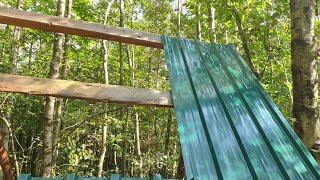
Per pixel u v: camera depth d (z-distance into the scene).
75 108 13.55
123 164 13.42
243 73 3.53
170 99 3.06
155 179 2.29
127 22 14.87
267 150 2.53
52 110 7.22
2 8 3.28
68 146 10.52
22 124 16.17
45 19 3.38
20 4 10.31
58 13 7.40
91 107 8.98
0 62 10.01
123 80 12.96
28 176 2.19
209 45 4.06
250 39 5.60
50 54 12.84
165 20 14.44
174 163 13.95
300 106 3.65
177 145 18.25
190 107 2.87
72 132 9.08
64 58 9.42
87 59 14.24
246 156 2.43
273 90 6.28
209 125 2.66
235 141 2.57
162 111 13.45
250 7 5.40
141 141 17.83
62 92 2.85
